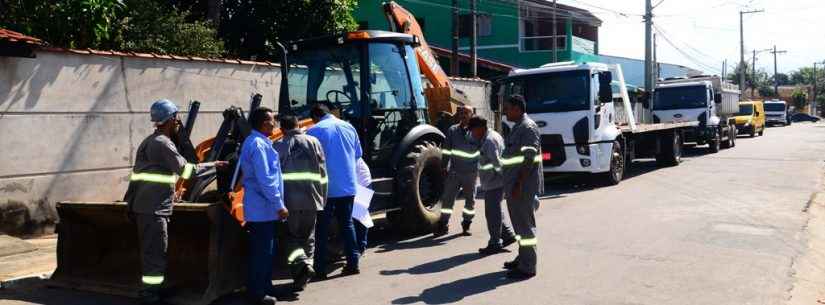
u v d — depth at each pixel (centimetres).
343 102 876
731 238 842
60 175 949
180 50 1434
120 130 1026
